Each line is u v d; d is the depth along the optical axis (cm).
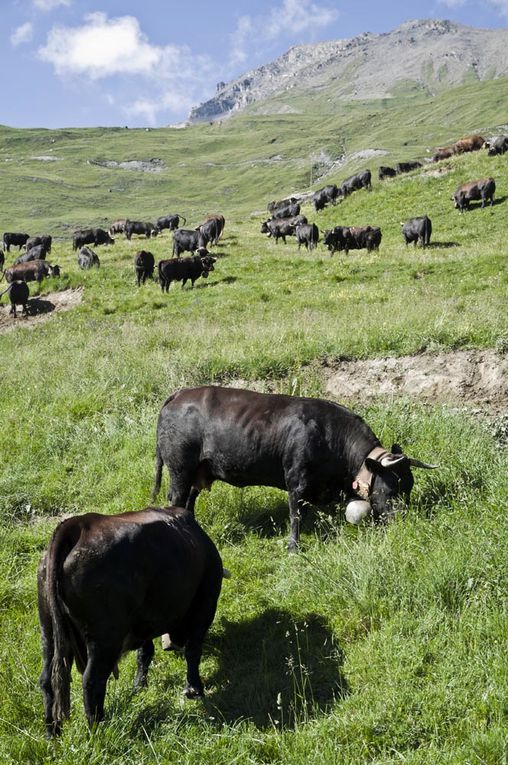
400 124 17400
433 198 3697
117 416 1195
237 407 787
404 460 745
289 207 4806
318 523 805
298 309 1916
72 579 478
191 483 816
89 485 986
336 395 1217
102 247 3888
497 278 2070
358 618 621
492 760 454
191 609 570
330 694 550
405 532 716
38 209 11031
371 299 1927
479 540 675
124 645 509
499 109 15888
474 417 1027
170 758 494
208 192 13162
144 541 509
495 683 511
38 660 611
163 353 1482
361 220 3728
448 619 593
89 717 480
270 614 659
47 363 1546
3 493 966
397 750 480
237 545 795
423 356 1247
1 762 478
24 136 18975
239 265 2806
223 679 589
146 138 19962
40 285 2798
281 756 484
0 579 751
